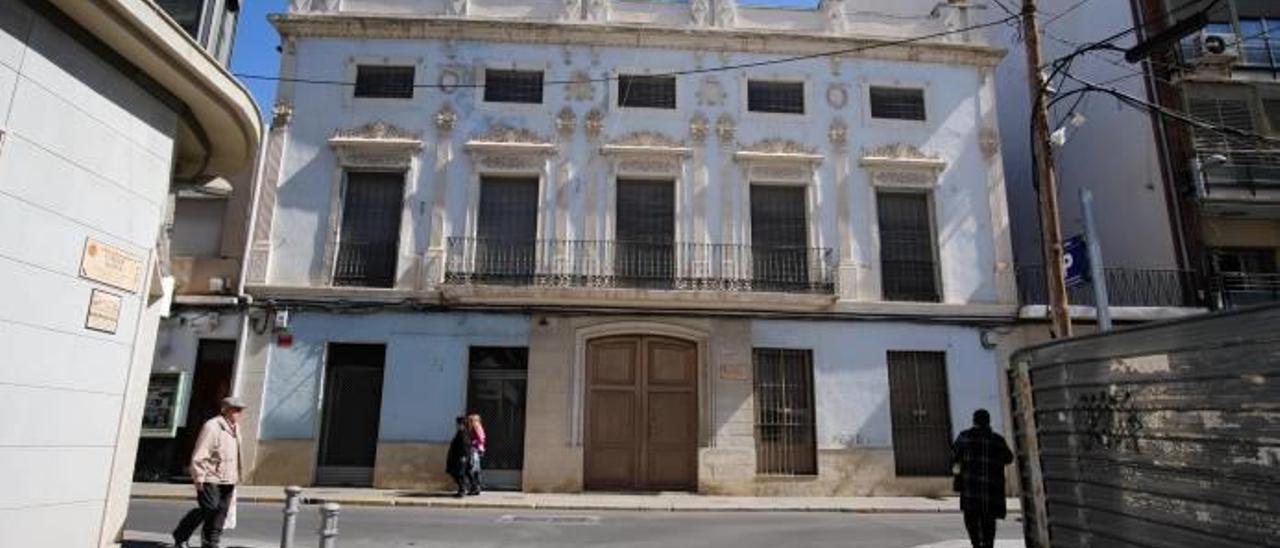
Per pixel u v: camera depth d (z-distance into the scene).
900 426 17.08
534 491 15.98
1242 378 3.43
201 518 8.30
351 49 17.89
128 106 6.91
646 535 10.83
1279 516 3.21
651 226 17.56
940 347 17.33
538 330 16.67
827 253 17.44
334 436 16.47
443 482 16.00
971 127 18.66
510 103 17.81
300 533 10.40
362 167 17.41
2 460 5.55
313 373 16.34
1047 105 12.68
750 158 17.77
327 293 16.66
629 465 16.48
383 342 16.58
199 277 16.80
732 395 16.61
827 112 18.27
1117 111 20.41
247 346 16.41
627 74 18.08
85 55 6.36
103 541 6.59
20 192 5.72
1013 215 22.25
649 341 17.03
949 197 18.20
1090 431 4.63
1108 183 20.69
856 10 21.78
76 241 6.28
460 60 17.91
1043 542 5.09
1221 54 19.11
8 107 5.60
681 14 18.56
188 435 16.30
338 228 17.16
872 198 17.95
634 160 17.64
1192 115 19.12
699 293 16.48
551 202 17.34
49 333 6.00
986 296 17.81
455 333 16.64
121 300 6.80
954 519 13.40
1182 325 3.83
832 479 16.50
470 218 17.19
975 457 8.70
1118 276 18.61
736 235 17.45
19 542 5.70
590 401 16.69
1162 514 3.96
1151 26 19.64
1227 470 3.51
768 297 16.64
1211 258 18.62
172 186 9.95
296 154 17.39
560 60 18.05
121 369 6.81
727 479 16.23
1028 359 5.38
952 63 18.91
